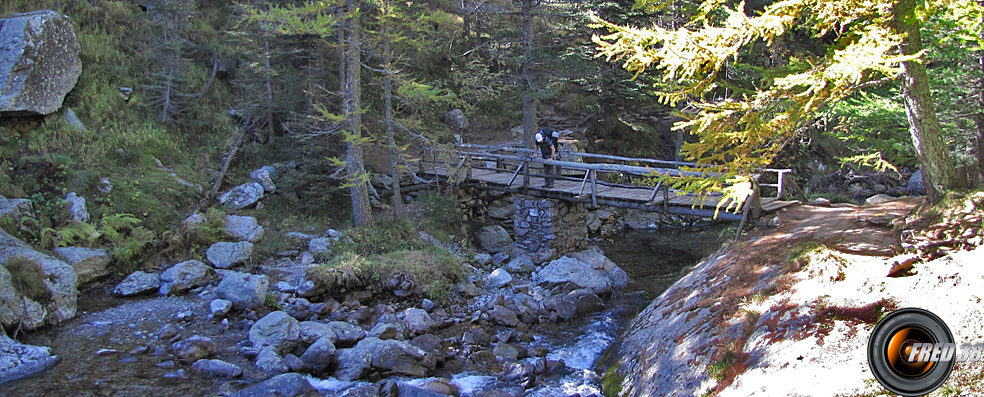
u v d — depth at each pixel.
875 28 5.96
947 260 6.12
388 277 11.59
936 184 7.83
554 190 14.26
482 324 10.67
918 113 7.59
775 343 6.08
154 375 7.91
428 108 21.47
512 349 9.32
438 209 15.49
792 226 9.87
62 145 13.63
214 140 16.61
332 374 8.33
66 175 12.67
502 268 13.66
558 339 10.04
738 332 6.71
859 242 7.99
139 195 13.15
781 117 6.03
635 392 7.21
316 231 14.20
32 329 8.95
